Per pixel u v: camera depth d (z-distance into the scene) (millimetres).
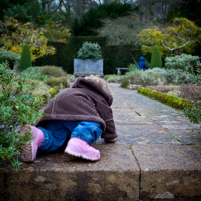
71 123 1747
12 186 1553
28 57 10961
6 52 10008
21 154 1570
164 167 1604
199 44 15914
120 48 19250
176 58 8867
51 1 29016
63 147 1992
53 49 17000
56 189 1554
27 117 1495
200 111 2248
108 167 1596
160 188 1590
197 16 18344
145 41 16188
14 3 19688
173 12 20984
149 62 17547
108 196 1573
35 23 21219
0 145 1365
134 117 3541
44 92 4555
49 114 1751
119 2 25172
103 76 18906
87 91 1952
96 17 23719
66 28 24859
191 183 1596
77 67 19094
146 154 1894
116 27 21516
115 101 5387
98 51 19500
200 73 2293
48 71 9352
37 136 1607
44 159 1732
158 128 2855
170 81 8766
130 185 1572
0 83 1576
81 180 1549
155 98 5770
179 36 15602
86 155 1654
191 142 2262
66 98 1795
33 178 1542
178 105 4336
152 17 21703
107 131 2078
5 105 1529
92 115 1735
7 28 16250
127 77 10078
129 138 2404
